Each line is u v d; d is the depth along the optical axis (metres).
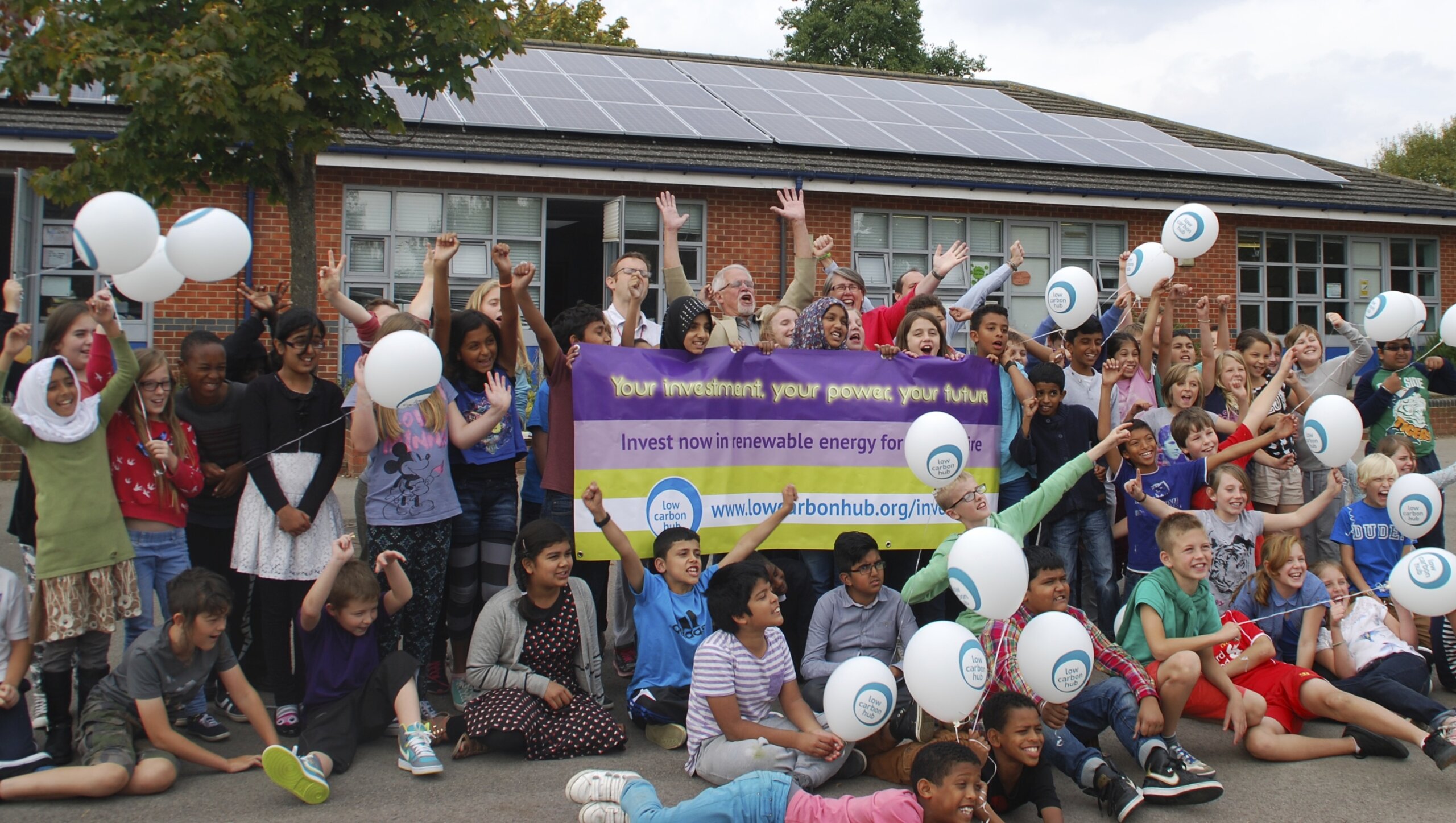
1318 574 5.69
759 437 6.01
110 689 4.61
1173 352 7.55
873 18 37.50
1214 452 6.22
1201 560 5.04
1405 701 5.07
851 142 15.98
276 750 4.21
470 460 5.67
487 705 4.91
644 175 14.45
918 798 3.92
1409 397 7.33
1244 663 5.23
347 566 4.86
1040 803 4.24
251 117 7.53
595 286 18.42
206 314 13.13
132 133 7.67
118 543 4.76
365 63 8.06
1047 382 6.03
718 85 18.14
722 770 4.52
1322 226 18.20
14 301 4.87
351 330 13.78
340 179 13.80
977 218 16.52
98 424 4.74
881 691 4.23
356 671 4.88
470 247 14.40
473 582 5.71
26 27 7.53
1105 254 17.14
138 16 7.68
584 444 5.74
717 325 6.85
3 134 12.12
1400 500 5.77
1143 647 5.16
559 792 4.49
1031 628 4.34
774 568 5.26
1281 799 4.49
